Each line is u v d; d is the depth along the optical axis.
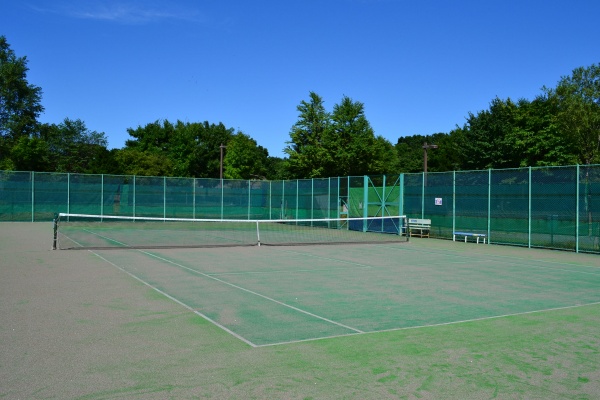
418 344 6.62
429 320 7.98
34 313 8.08
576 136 35.00
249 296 9.69
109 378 5.26
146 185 35.59
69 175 34.03
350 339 6.82
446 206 24.39
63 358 5.89
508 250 19.61
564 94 37.56
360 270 13.53
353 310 8.62
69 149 66.62
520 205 21.02
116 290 10.09
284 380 5.26
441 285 11.30
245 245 19.91
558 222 19.53
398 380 5.31
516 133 40.47
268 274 12.55
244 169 57.78
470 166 45.62
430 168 67.81
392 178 27.42
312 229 30.58
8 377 5.26
